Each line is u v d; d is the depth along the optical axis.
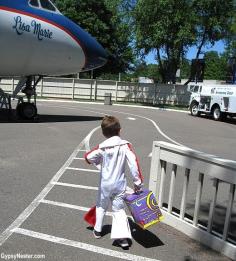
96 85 40.16
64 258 4.59
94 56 18.47
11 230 5.29
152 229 5.58
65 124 17.73
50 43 17.03
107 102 35.31
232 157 12.30
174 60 38.72
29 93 18.50
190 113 31.25
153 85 39.59
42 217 5.82
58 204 6.44
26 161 9.61
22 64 17.16
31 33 16.47
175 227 5.62
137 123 20.89
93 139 13.73
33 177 8.09
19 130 14.91
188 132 18.36
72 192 7.15
